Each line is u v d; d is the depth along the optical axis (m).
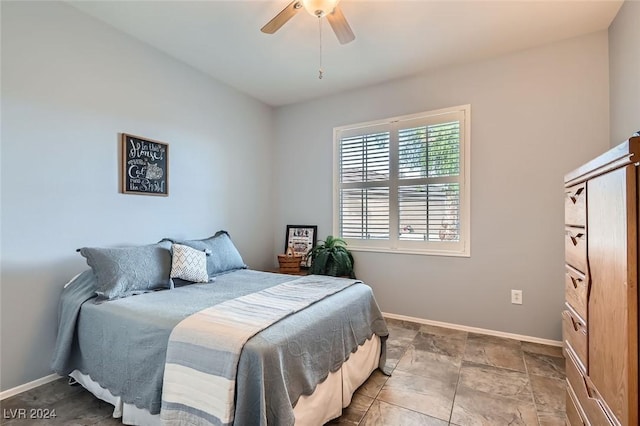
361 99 3.59
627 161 0.83
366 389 2.04
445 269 3.13
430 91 3.19
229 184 3.53
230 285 2.36
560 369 2.27
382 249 3.46
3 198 1.88
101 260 2.02
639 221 0.81
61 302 2.03
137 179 2.59
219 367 1.31
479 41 2.61
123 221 2.50
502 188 2.86
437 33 2.49
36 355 2.02
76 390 1.98
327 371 1.66
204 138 3.22
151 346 1.55
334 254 3.40
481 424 1.69
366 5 2.14
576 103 2.57
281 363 1.34
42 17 2.04
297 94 3.78
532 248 2.76
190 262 2.43
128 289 2.03
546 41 2.62
